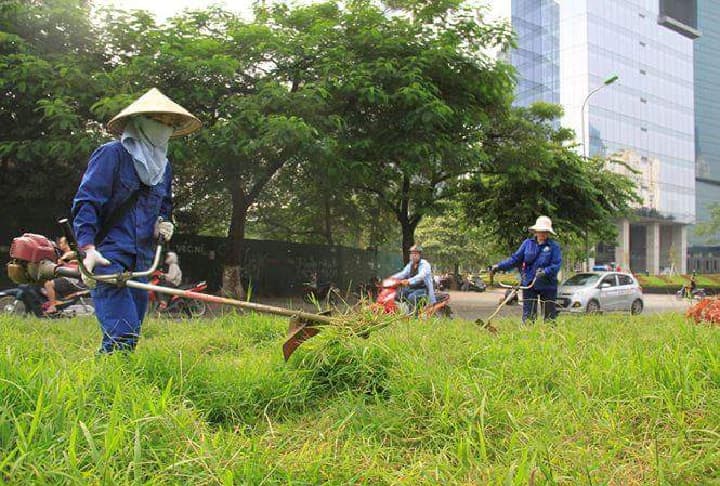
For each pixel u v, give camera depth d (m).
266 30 13.20
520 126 18.19
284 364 3.68
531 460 2.18
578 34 56.22
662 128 64.88
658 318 7.28
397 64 13.63
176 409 2.63
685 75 67.88
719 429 2.60
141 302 4.03
